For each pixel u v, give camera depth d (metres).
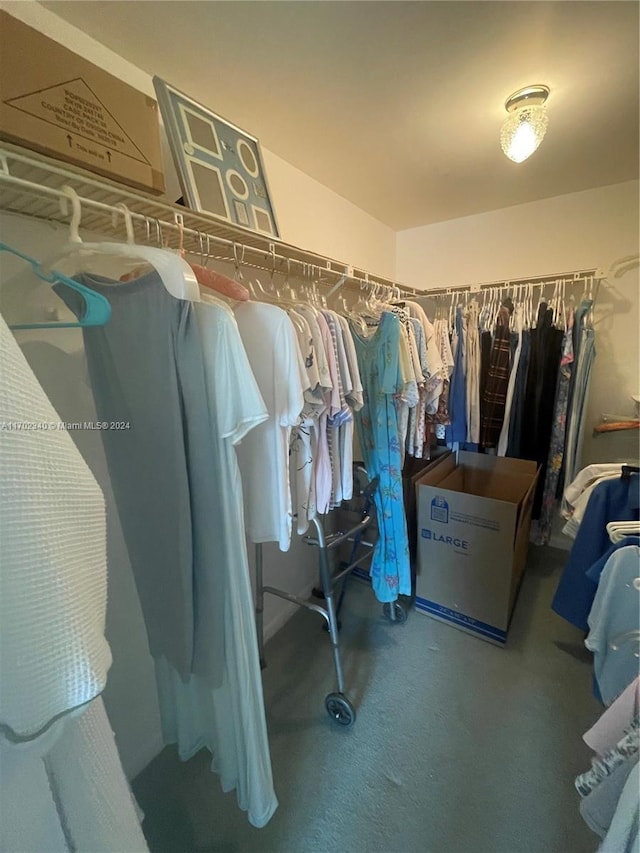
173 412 0.74
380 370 1.46
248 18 0.93
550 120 1.42
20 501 0.36
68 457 0.41
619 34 1.01
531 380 2.08
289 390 0.90
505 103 1.31
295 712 1.39
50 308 0.91
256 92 1.22
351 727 1.33
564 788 1.12
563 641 1.70
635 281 2.03
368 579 2.14
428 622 1.85
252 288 1.18
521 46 1.05
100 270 0.98
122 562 1.11
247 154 1.21
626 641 0.98
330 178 1.87
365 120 1.39
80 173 0.73
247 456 1.02
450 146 1.58
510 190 2.04
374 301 1.70
